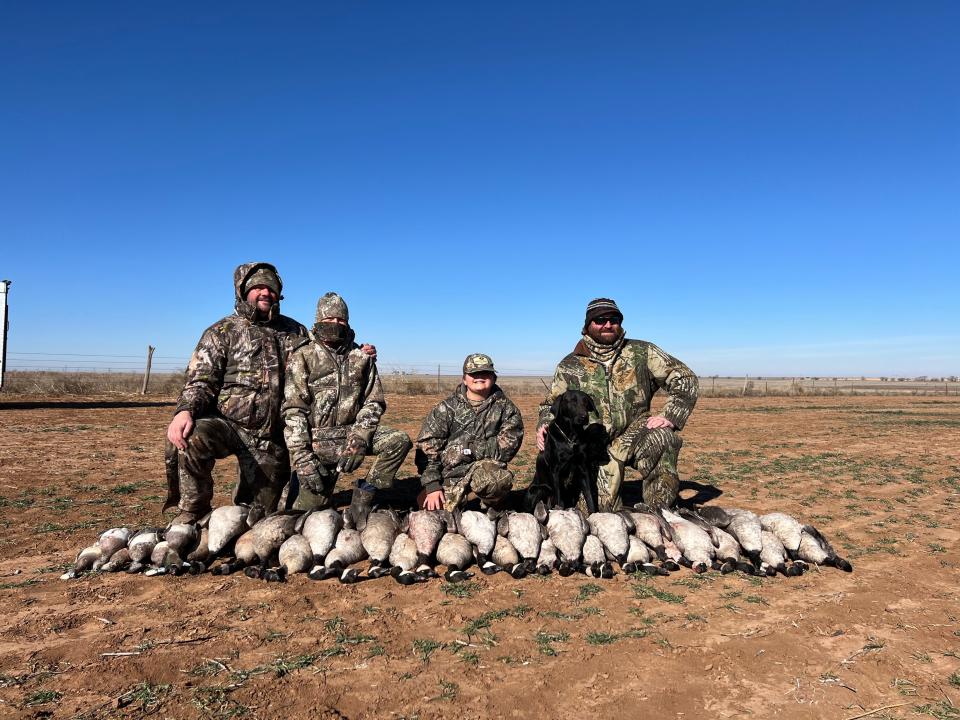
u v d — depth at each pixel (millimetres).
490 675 4230
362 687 4055
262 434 7262
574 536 6418
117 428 16969
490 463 7391
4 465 11500
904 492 10672
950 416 27328
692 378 7969
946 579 6309
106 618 5102
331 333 7246
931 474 12375
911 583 6148
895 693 4059
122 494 9539
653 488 7930
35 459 12148
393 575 6059
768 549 6520
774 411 30016
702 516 7031
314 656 4457
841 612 5371
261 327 7363
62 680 4082
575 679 4188
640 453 7887
